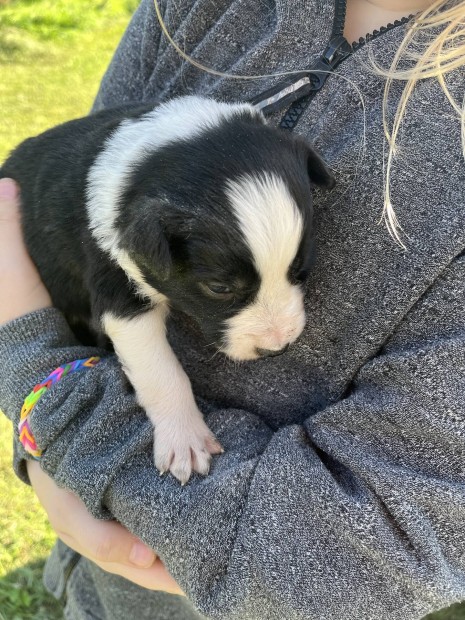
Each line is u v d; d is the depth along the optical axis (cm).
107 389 24
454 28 23
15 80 114
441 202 22
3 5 138
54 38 129
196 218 23
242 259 23
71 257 29
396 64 24
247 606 20
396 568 20
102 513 23
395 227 22
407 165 23
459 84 23
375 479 21
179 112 27
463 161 22
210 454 24
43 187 30
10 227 31
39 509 54
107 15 140
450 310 22
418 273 22
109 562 24
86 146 29
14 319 27
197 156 24
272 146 24
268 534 20
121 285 27
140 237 23
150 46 32
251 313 24
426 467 21
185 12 30
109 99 35
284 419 26
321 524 20
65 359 26
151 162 25
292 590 20
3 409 26
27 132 98
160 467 23
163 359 26
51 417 24
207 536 21
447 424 21
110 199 26
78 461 23
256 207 23
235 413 25
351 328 24
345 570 20
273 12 27
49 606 48
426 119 23
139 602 33
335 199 24
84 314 32
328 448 22
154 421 25
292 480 21
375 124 24
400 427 21
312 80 25
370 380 23
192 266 24
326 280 24
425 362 21
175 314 28
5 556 51
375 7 26
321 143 25
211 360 27
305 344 25
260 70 26
